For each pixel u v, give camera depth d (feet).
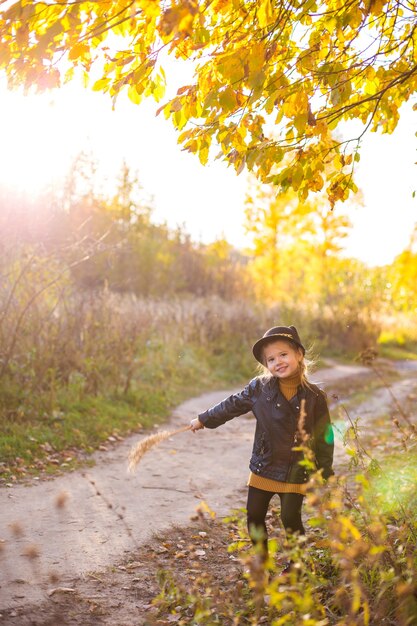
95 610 12.24
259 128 12.90
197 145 13.03
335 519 10.62
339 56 12.87
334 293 79.97
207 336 55.57
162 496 20.54
